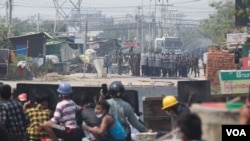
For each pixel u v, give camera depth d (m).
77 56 141.50
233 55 57.16
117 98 25.78
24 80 98.94
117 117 25.47
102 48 183.62
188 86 29.05
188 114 11.48
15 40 126.44
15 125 26.19
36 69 108.50
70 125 26.42
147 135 24.02
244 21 54.25
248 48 51.31
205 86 28.91
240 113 10.80
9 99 26.38
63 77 106.50
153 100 28.14
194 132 11.31
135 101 30.12
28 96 30.80
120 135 24.31
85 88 30.39
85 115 25.17
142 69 122.12
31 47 125.56
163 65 121.00
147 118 28.05
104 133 24.23
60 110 26.52
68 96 26.73
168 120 27.94
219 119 10.92
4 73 98.25
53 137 26.50
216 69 57.12
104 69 112.56
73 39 159.75
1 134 23.72
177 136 12.39
